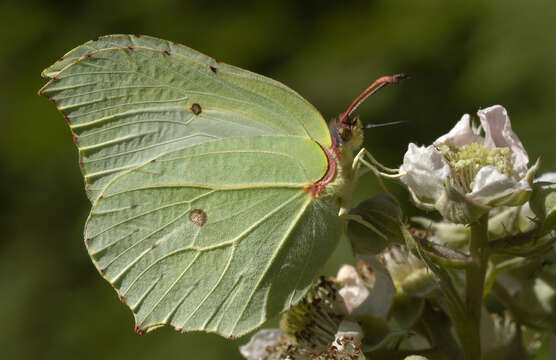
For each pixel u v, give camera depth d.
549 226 0.17
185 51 0.18
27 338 0.29
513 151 0.17
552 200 0.17
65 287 0.30
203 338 0.26
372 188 0.26
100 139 0.18
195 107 0.18
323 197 0.18
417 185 0.17
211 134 0.18
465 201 0.17
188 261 0.18
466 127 0.18
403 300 0.18
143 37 0.18
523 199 0.17
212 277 0.18
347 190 0.18
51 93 0.18
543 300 0.18
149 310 0.18
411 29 0.31
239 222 0.18
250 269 0.18
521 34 0.28
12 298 0.30
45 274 0.31
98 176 0.18
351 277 0.18
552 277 0.18
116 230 0.18
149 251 0.18
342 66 0.31
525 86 0.27
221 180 0.18
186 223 0.18
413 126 0.29
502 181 0.17
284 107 0.18
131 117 0.18
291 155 0.18
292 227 0.18
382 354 0.17
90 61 0.18
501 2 0.29
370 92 0.18
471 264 0.17
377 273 0.18
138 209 0.18
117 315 0.28
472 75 0.28
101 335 0.28
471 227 0.17
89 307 0.29
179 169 0.18
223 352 0.26
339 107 0.31
